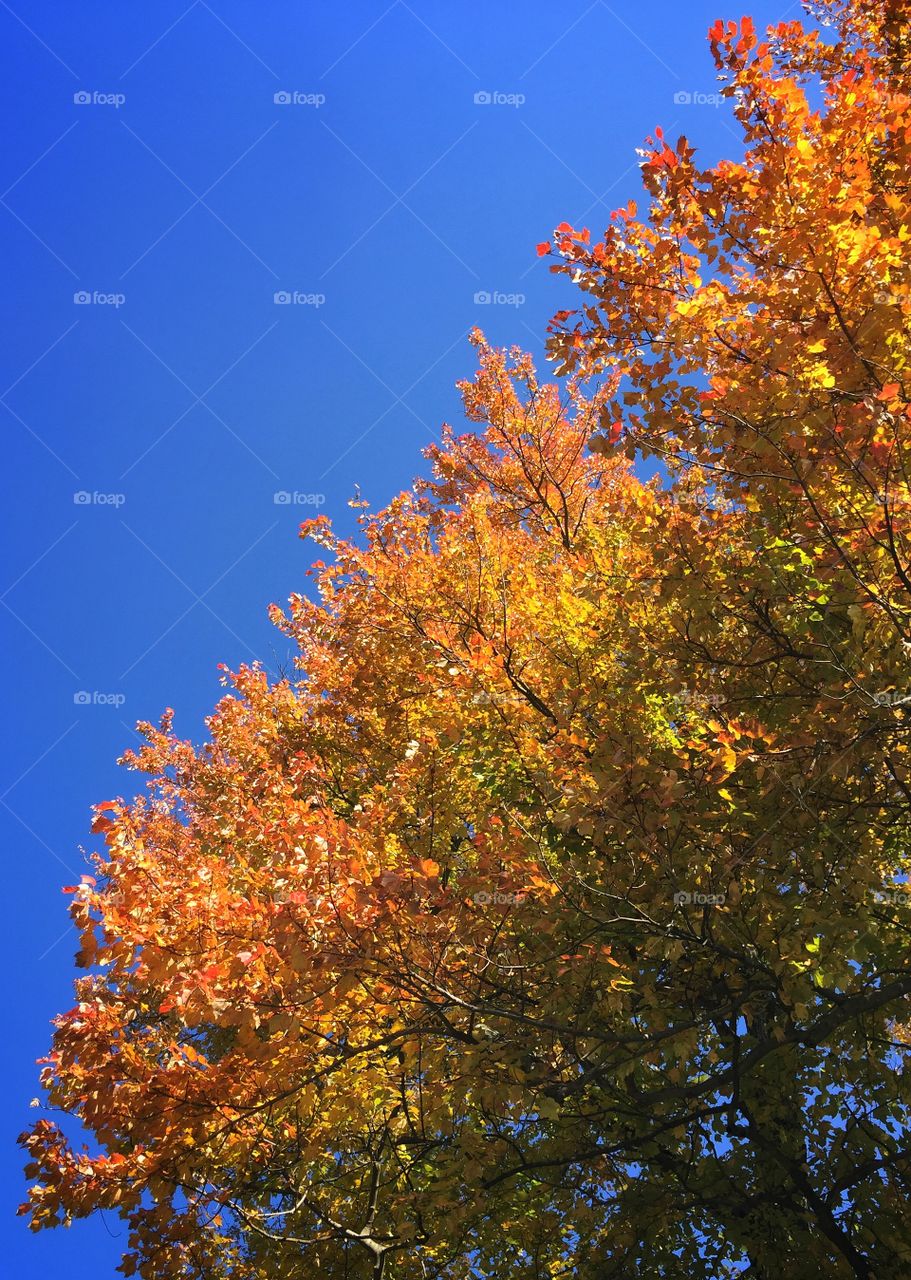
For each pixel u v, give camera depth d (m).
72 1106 6.03
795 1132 6.92
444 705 7.94
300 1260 7.29
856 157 5.46
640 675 6.66
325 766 10.46
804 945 5.76
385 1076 6.56
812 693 6.09
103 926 5.47
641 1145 6.72
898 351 5.28
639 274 6.00
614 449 6.04
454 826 7.69
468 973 6.14
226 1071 5.82
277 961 5.51
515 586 8.75
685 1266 7.11
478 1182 6.21
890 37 7.44
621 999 6.03
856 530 5.45
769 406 5.29
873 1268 6.63
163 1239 6.25
